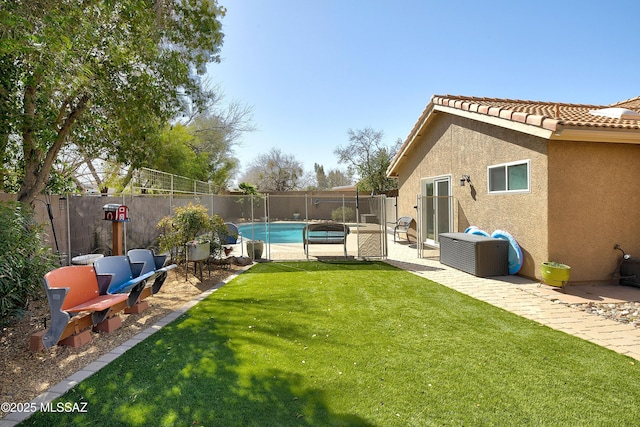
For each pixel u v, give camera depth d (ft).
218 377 10.26
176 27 25.90
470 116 27.73
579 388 9.68
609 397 9.23
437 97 33.50
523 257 23.68
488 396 9.27
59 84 17.47
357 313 16.44
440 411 8.59
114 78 21.63
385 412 8.53
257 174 131.85
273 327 14.56
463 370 10.72
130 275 16.72
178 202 43.73
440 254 29.91
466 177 29.99
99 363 11.21
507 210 25.07
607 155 21.94
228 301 18.61
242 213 79.25
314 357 11.64
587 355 11.83
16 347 12.54
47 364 11.18
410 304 17.92
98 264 14.82
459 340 13.15
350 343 12.85
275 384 9.86
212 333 13.88
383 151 89.86
